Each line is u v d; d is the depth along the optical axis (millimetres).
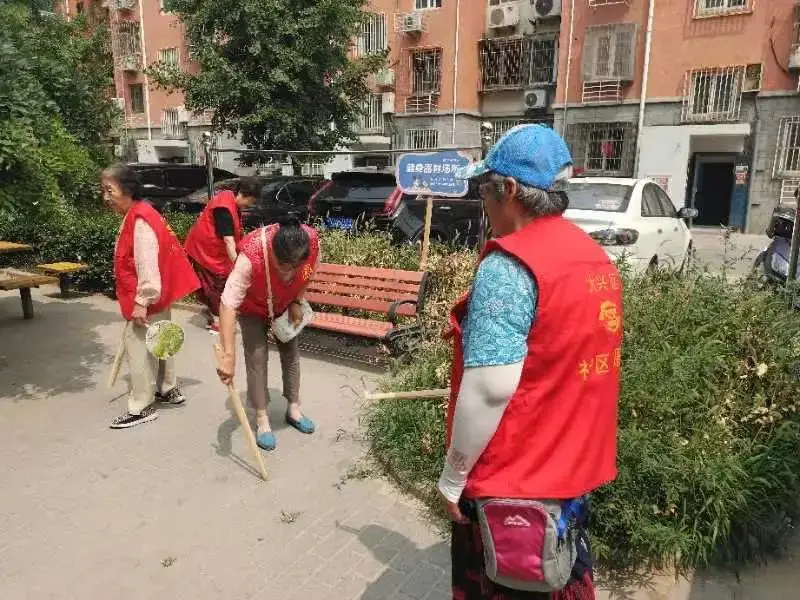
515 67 22828
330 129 16562
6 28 4379
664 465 2826
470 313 1673
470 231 8906
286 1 14141
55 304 7984
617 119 20234
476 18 23062
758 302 3793
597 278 1702
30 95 4363
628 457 2896
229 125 15445
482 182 1784
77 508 3371
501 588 1844
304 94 15164
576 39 20578
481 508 1717
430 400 3795
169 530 3186
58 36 13156
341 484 3633
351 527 3223
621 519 2820
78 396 4926
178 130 28703
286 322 3975
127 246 4164
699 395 3213
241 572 2875
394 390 4039
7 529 3182
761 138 18484
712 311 3805
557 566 1678
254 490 3564
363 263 6762
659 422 3135
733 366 3479
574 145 21094
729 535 2906
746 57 18234
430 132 23891
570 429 1695
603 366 1733
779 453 3111
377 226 9766
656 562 2906
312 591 2752
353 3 15078
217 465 3842
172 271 4312
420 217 9453
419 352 4629
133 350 4277
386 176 10289
